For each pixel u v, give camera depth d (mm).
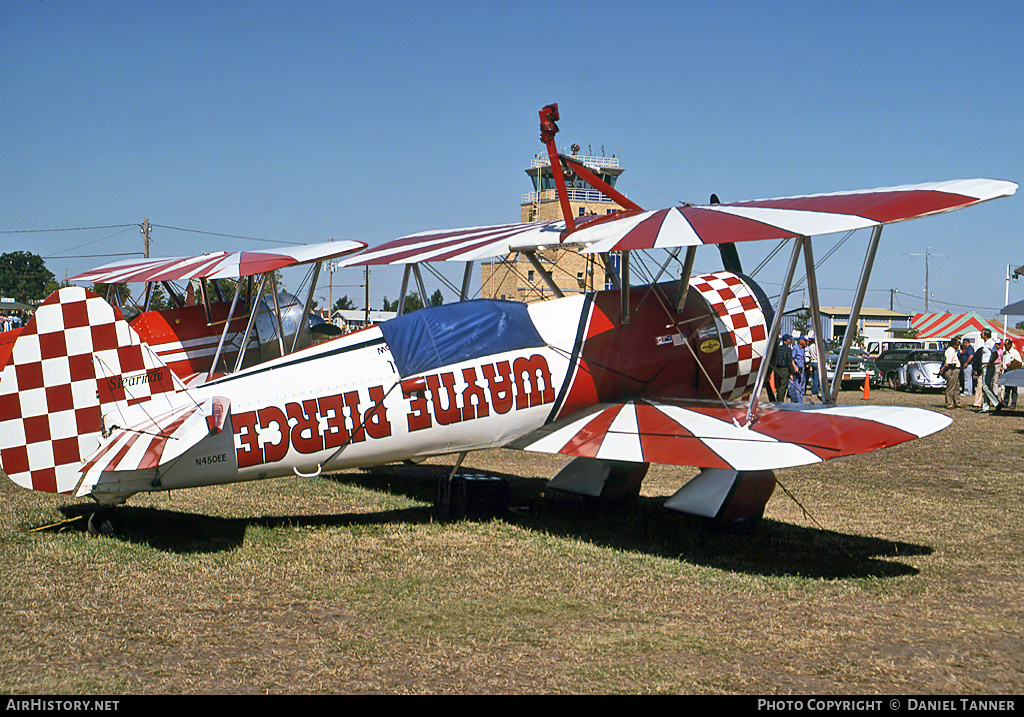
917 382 24234
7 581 5824
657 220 7070
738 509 7273
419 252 9109
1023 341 28219
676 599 5676
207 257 10961
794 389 18141
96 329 6840
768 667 4527
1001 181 6812
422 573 6191
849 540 7367
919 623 5262
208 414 6633
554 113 8062
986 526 7934
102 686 4188
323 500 8781
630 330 8281
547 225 9422
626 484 8367
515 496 9203
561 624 5160
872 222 6145
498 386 7668
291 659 4555
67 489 6809
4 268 111625
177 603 5441
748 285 9070
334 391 7188
